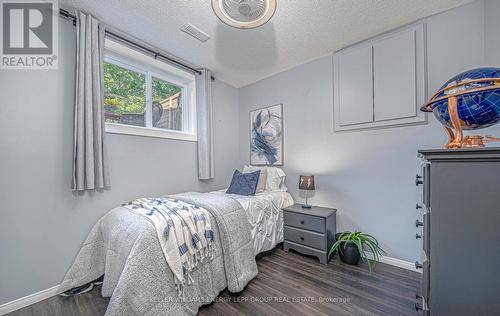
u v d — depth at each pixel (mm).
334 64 2504
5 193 1515
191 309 1397
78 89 1793
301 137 2840
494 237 717
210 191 3148
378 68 2172
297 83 2879
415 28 1970
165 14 1870
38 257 1638
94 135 1889
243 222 1905
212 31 2115
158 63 2490
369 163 2262
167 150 2596
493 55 1584
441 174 802
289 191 2967
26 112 1611
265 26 2033
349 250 2104
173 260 1344
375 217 2219
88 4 1754
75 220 1828
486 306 726
